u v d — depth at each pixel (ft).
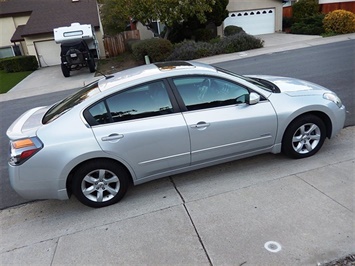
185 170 11.21
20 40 65.82
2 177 14.23
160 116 10.35
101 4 90.89
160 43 46.68
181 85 10.66
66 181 9.89
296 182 10.56
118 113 10.13
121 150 10.00
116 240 8.77
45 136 9.60
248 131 11.14
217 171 12.10
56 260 8.27
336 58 31.65
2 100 35.70
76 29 47.32
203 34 55.62
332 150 12.53
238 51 47.62
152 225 9.24
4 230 10.05
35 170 9.53
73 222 9.96
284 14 74.69
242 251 7.75
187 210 9.76
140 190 11.42
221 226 8.79
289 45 46.32
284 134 11.69
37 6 72.64
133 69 12.09
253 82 12.04
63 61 46.37
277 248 7.72
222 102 10.95
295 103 11.49
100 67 53.62
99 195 10.43
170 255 7.93
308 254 7.42
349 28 50.37
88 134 9.77
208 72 10.96
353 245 7.53
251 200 9.86
